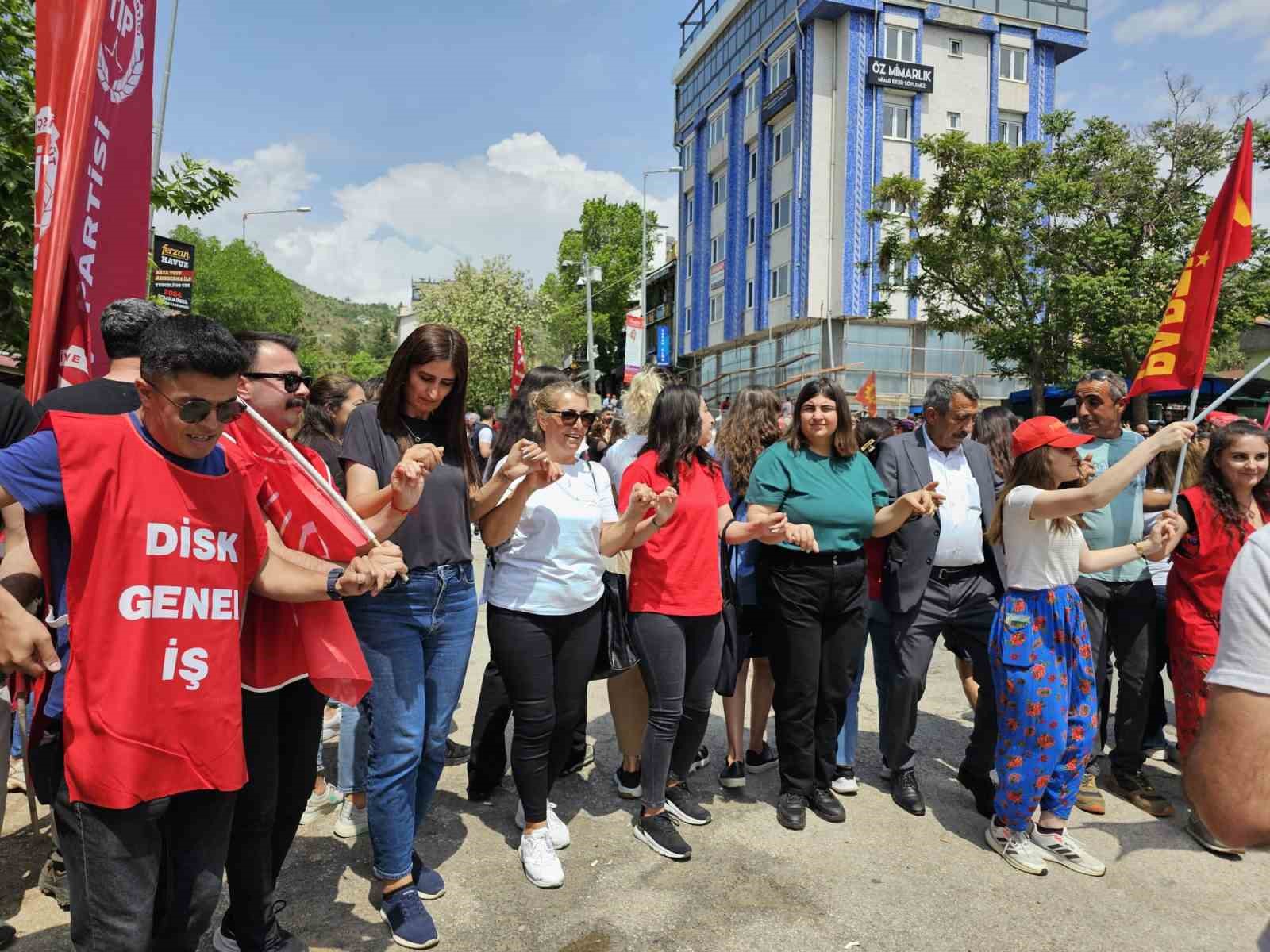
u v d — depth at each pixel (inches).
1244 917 112.3
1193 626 136.3
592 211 1840.6
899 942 105.0
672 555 126.5
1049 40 980.6
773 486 135.4
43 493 67.4
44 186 118.3
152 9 131.3
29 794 107.9
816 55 937.5
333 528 86.9
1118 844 133.5
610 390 1779.0
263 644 87.2
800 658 134.1
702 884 118.7
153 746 69.2
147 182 131.1
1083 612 127.9
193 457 72.2
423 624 105.8
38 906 108.3
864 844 131.6
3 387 101.6
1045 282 641.6
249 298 1615.4
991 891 117.9
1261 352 784.3
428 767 113.2
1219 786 47.7
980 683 143.5
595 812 142.6
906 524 139.6
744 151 1122.7
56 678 73.9
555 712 121.0
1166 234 589.3
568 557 116.6
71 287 119.0
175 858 76.2
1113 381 156.2
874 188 692.7
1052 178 597.9
